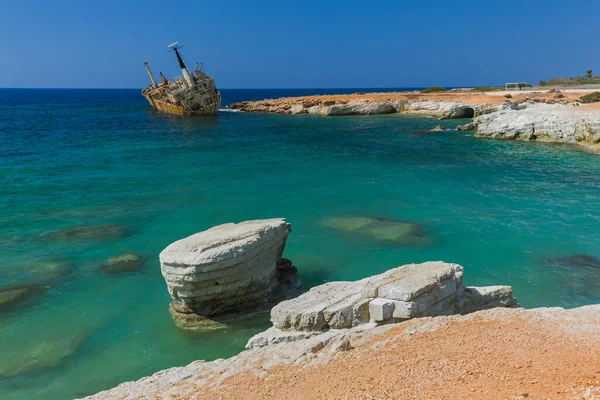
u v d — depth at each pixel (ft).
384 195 93.04
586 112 150.82
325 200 90.12
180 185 103.76
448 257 61.05
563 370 25.53
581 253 61.62
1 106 426.92
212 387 29.50
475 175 108.99
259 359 33.06
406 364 28.63
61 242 68.03
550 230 70.28
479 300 41.75
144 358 40.47
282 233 50.34
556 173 108.37
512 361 27.71
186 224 76.48
